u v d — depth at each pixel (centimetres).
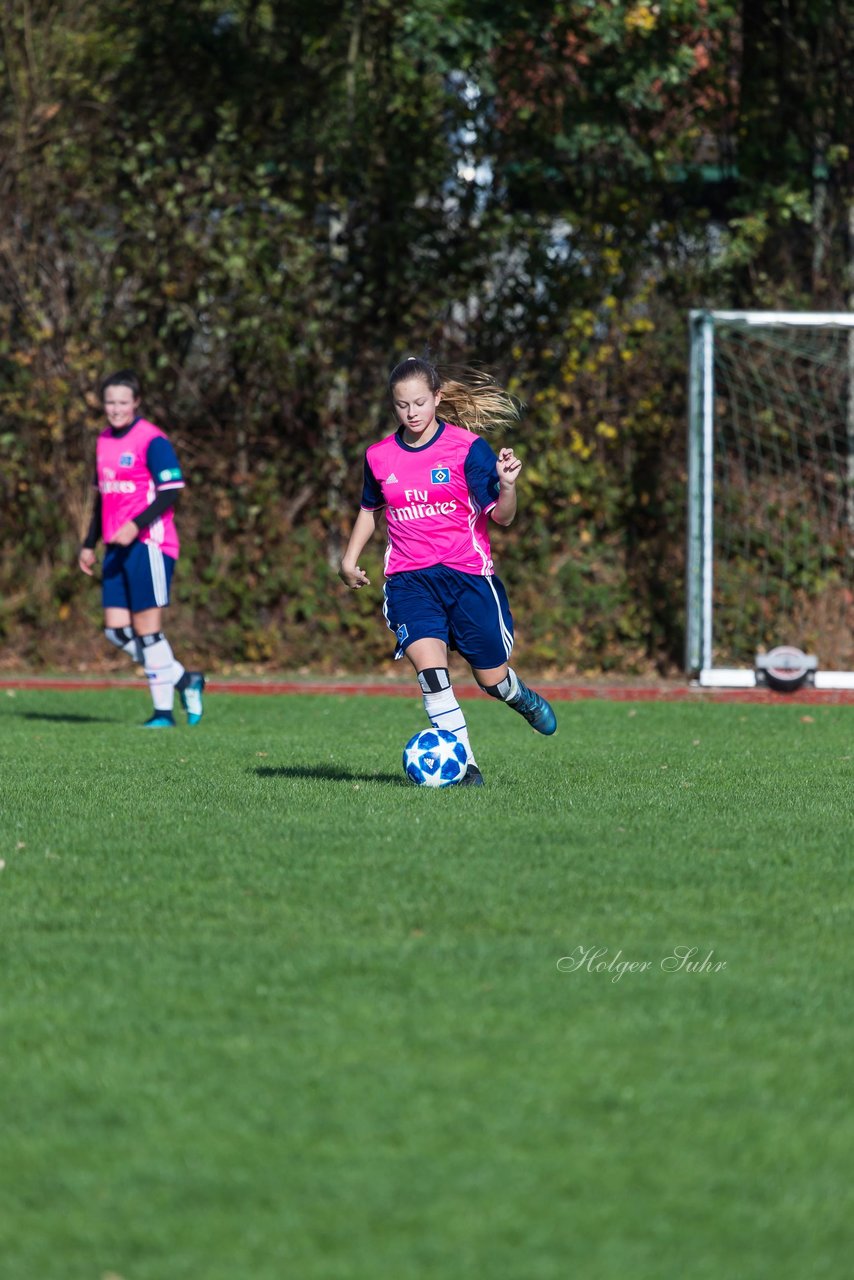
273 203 5922
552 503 6050
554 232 6053
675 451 6069
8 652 6119
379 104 6138
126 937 1739
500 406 2870
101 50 6225
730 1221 1055
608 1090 1275
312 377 6025
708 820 2520
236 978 1577
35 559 6081
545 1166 1134
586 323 5981
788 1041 1396
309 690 5356
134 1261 1002
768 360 6106
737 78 6216
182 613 6100
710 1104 1248
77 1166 1138
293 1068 1323
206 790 2838
